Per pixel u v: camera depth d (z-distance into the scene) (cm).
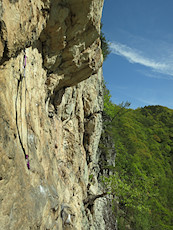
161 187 3600
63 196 755
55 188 556
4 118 308
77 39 640
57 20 532
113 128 3139
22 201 327
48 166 557
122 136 4122
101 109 1998
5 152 288
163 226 2631
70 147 1030
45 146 573
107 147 2272
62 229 620
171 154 5012
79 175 1159
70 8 541
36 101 543
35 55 536
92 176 1573
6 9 288
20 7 338
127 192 1752
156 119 6425
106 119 2706
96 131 1578
